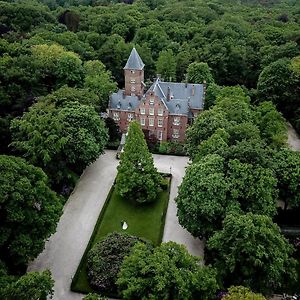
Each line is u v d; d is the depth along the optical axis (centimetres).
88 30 16388
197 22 17275
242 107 9012
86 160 8025
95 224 7119
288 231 6975
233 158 6544
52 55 11319
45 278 4700
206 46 13925
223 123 7894
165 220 7300
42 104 8381
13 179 5625
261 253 4981
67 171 8106
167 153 9581
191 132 8275
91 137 8144
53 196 6297
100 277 5722
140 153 7538
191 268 4891
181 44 15725
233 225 5278
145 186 7562
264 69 11700
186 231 7031
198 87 10181
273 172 6562
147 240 6456
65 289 5784
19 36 13375
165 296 4534
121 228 7031
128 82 10719
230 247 5181
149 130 10025
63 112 8156
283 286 5775
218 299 5006
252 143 6994
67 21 16662
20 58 10338
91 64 11900
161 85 10294
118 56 13625
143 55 13588
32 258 5709
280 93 11244
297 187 6750
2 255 5569
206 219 6188
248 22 18088
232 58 13250
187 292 4575
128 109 10031
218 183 6034
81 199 7794
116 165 9050
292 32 14600
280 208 7156
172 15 17762
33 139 7438
